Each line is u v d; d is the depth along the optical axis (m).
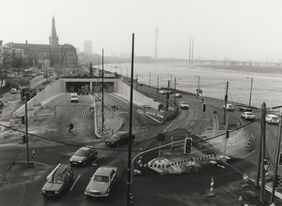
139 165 29.52
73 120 50.62
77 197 22.61
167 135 41.44
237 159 32.31
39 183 25.00
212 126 48.06
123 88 104.38
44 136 40.06
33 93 82.38
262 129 22.55
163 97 86.69
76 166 28.89
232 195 23.67
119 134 37.00
